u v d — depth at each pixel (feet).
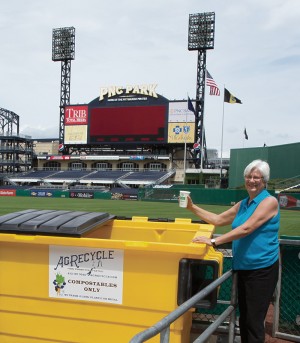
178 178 175.63
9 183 196.13
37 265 10.00
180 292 8.97
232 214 11.10
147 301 9.30
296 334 13.06
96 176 182.91
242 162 164.76
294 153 140.46
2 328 10.25
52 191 150.92
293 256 13.30
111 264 9.50
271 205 9.47
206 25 179.32
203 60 175.32
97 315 9.68
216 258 9.70
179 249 8.87
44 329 10.02
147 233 12.10
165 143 168.96
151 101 171.32
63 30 199.82
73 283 9.80
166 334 6.00
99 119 180.24
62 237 9.64
